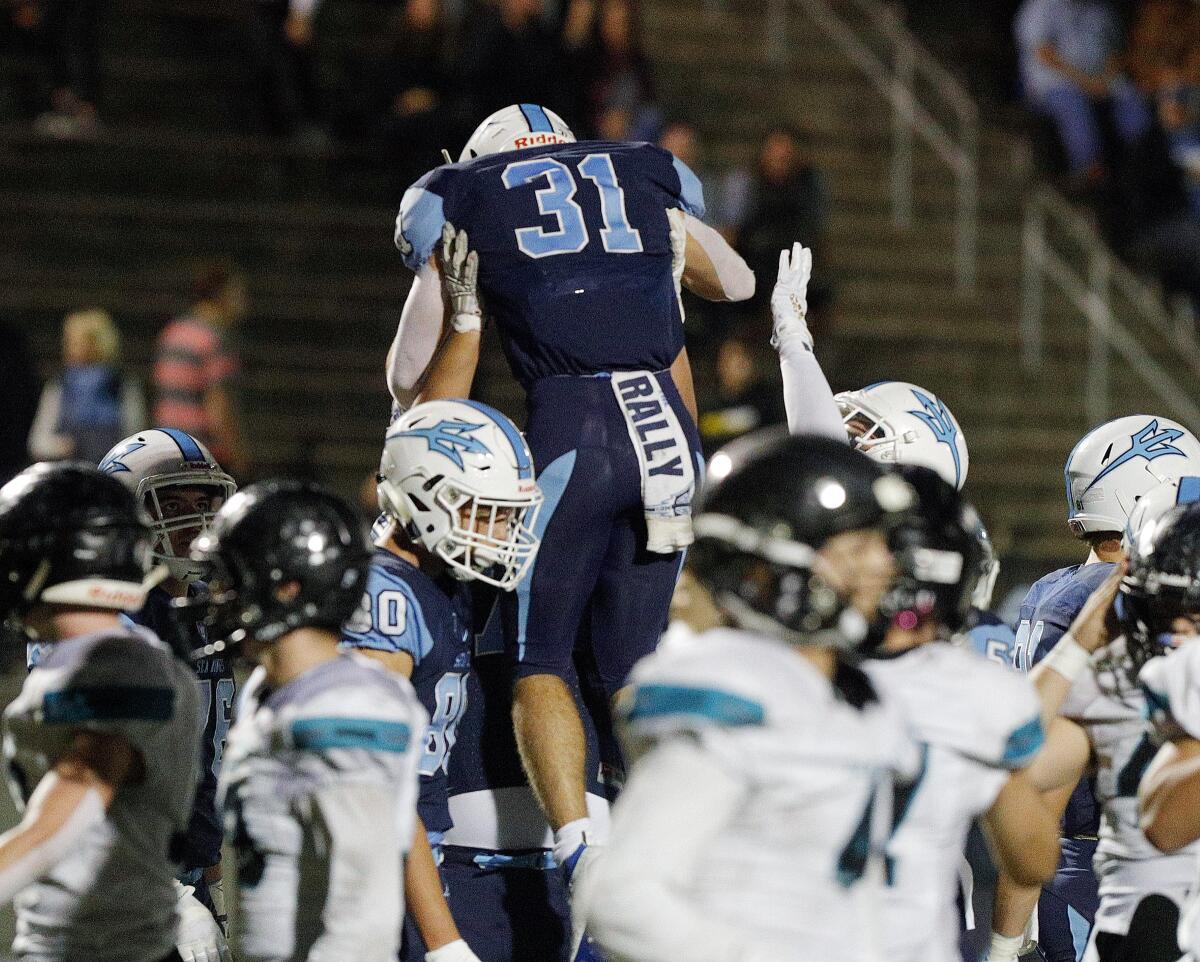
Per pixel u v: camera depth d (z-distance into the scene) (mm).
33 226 40719
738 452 9633
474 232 14461
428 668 13414
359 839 10289
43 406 35625
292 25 43750
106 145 42219
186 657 14273
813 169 39719
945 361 43594
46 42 42594
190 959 13883
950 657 10266
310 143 43719
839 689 9320
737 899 8953
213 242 41750
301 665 10797
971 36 52469
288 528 10750
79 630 11188
